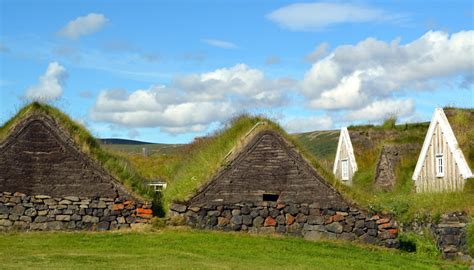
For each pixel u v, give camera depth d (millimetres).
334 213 25469
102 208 24016
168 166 33625
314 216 25344
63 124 24219
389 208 28188
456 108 36000
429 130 35625
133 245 21562
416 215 28547
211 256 20172
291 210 25219
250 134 25484
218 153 26188
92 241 22031
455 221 26281
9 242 21484
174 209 24547
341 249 24016
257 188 25109
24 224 23391
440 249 25984
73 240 22094
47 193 23656
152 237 22938
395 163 39594
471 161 32250
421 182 36281
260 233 24906
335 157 48312
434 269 21953
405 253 25344
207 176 24953
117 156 25719
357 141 45312
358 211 25578
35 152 23750
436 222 26594
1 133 23875
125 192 24281
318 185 25547
